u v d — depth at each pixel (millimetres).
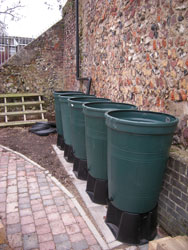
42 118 6773
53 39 7188
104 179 2783
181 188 2117
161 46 2629
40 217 2521
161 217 2424
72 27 6391
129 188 2051
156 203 2246
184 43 2260
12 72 6832
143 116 2496
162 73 2637
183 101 2316
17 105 6688
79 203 2840
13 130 6184
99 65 4703
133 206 2115
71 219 2502
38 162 4102
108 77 4273
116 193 2176
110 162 2160
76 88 6309
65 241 2188
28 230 2318
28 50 6934
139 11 3066
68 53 6871
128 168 1995
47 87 7344
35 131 5902
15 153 4469
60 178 3477
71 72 6699
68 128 4016
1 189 3090
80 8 5766
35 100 7176
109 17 4070
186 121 2271
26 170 3709
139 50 3121
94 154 2750
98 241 2191
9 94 6746
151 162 1941
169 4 2449
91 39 5105
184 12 2240
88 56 5383
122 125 1907
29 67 7012
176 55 2381
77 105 3201
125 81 3592
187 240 1900
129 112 2529
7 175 3510
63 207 2715
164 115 2340
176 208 2193
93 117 2619
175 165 2180
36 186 3191
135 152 1925
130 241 2164
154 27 2742
